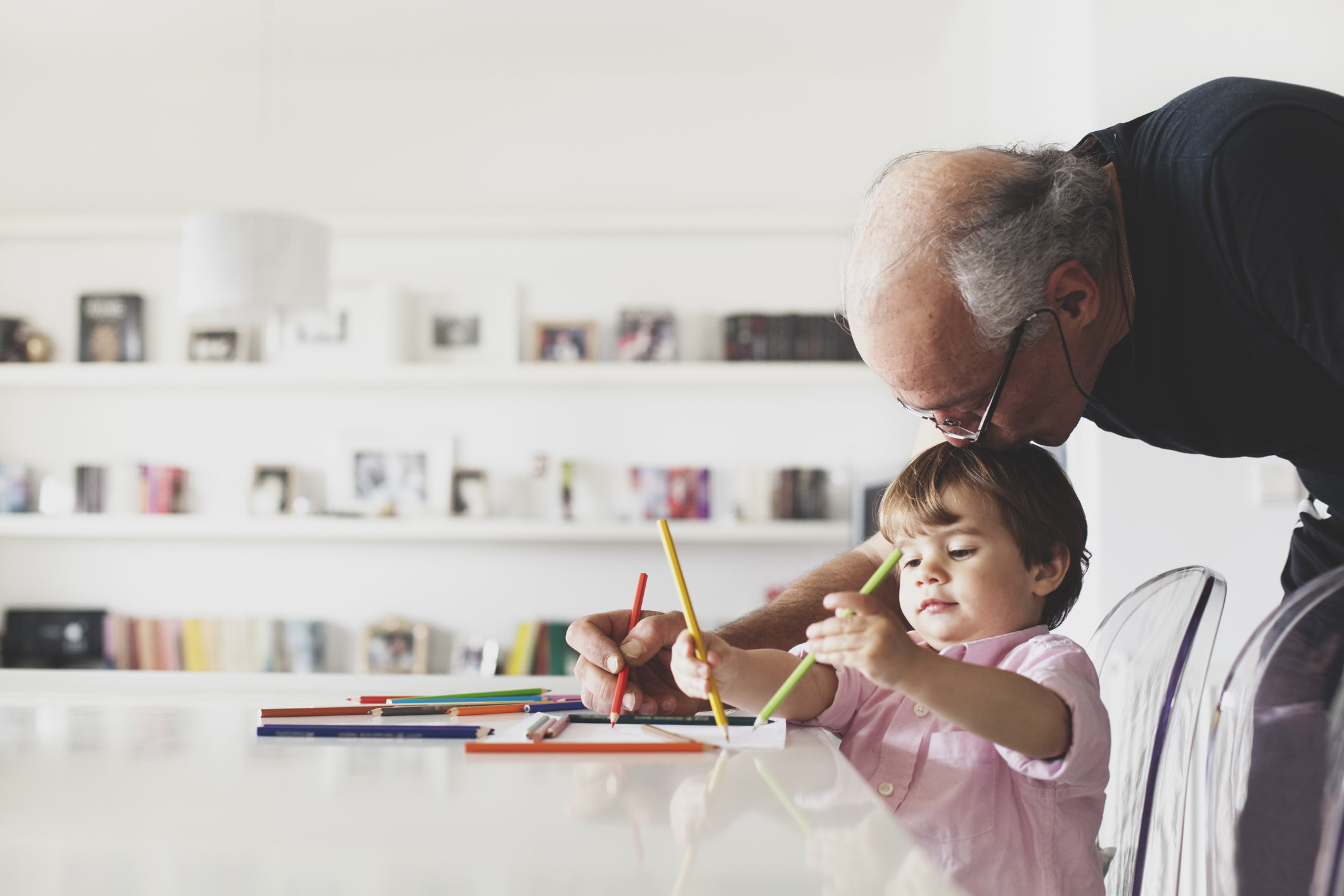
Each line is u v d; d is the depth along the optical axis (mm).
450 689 1063
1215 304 949
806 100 3602
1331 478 1147
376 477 3477
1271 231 853
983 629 995
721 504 3400
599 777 572
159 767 590
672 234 3531
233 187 3617
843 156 3586
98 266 3574
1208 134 899
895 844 416
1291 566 1370
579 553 3482
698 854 403
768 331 3404
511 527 3324
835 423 3492
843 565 1217
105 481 3414
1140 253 964
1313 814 646
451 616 3475
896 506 1037
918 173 914
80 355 3480
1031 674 866
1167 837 895
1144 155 975
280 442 3533
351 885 357
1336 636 675
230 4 3168
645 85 3625
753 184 3588
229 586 3498
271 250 2605
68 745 672
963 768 904
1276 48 2000
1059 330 888
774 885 358
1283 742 674
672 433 3510
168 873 369
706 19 3260
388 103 3639
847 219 3443
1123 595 1996
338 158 3627
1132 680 984
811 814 475
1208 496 1997
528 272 3559
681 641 819
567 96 3627
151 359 3551
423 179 3611
